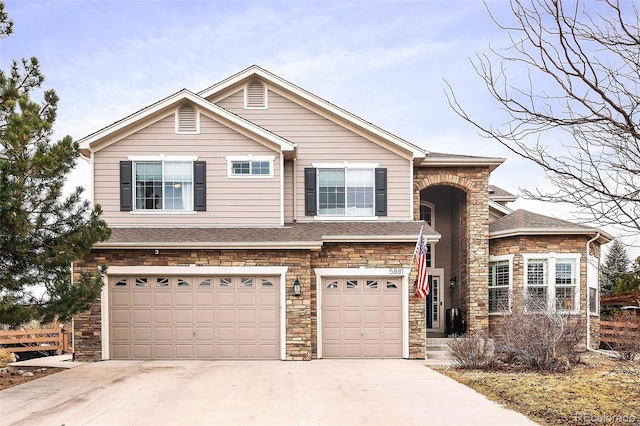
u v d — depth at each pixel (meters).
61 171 12.75
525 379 12.73
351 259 16.67
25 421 9.02
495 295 19.44
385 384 12.16
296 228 17.36
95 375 13.37
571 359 15.33
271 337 16.17
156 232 16.70
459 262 20.97
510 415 9.34
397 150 18.62
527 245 18.61
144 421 8.98
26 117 12.72
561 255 18.52
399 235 16.52
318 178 18.61
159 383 12.23
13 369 14.28
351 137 18.72
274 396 10.86
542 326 14.44
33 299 12.85
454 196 22.34
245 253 16.17
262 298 16.27
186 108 17.64
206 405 10.08
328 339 16.61
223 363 15.45
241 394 11.05
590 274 19.23
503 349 14.94
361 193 18.56
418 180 19.50
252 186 17.56
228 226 17.41
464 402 10.34
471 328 18.92
